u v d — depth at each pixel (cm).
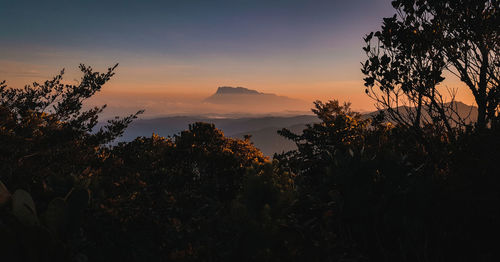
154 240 267
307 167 512
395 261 257
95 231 269
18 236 216
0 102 496
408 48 462
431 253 255
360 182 322
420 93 451
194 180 398
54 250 220
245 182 315
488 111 425
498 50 436
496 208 262
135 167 422
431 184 291
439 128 430
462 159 321
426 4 461
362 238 286
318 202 324
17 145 393
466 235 255
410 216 281
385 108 491
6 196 253
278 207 271
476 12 425
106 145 493
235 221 250
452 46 465
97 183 318
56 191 302
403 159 344
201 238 261
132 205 291
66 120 507
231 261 228
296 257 229
